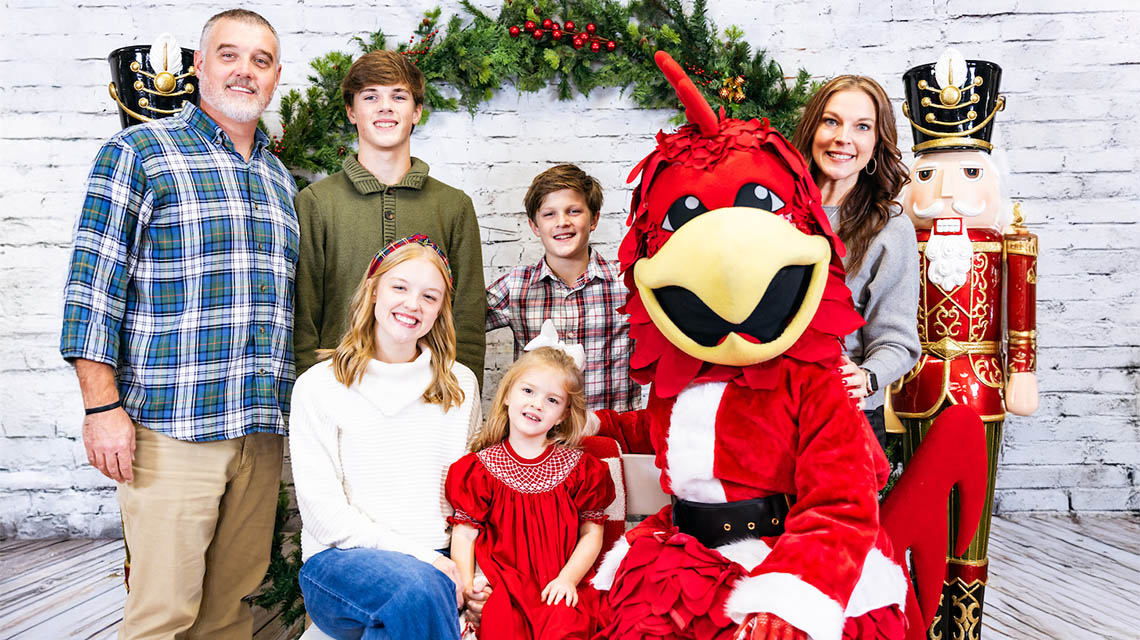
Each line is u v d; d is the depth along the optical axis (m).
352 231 1.71
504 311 1.92
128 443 1.42
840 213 1.55
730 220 0.94
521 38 2.33
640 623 0.99
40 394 2.48
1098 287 2.54
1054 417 2.56
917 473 1.19
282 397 1.57
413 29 2.48
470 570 1.27
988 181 1.70
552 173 1.85
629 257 1.08
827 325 1.04
